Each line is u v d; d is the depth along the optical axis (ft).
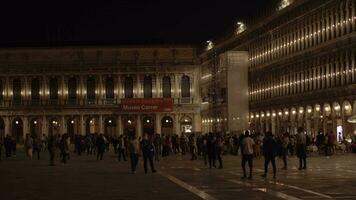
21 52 542.57
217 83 442.91
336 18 276.00
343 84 268.41
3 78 540.11
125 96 542.57
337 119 274.98
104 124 544.62
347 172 142.20
